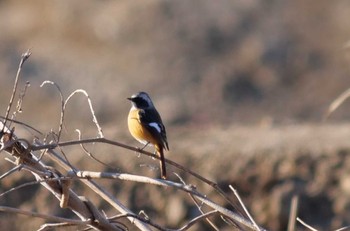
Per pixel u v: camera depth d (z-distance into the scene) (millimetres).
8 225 12953
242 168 13242
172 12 26031
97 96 22828
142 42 25219
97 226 5133
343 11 26375
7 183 13117
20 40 25297
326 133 14781
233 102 23500
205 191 12930
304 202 12953
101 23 25672
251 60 24766
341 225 12781
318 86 24188
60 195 5121
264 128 15875
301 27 25859
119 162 13172
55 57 24344
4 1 27484
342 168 13258
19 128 14828
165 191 12969
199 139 14547
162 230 5098
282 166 13273
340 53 24953
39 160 5105
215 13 26109
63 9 26203
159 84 23656
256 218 12875
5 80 23328
